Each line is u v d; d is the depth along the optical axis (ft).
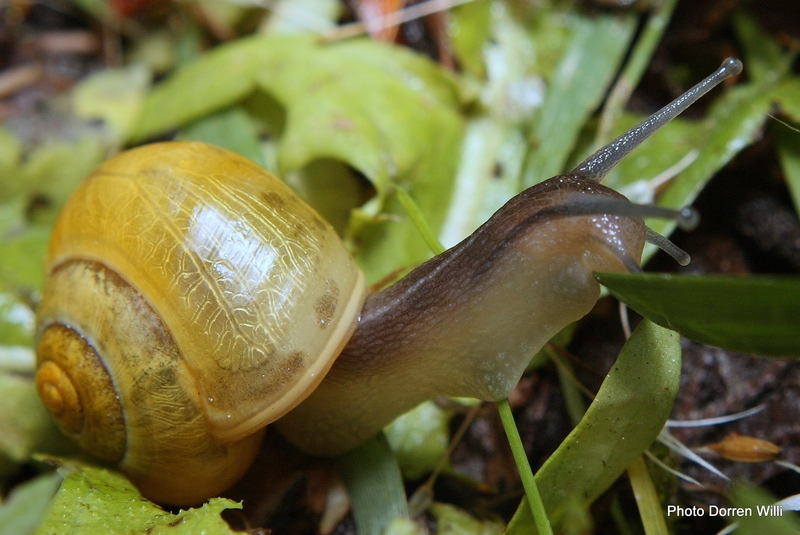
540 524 0.19
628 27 0.25
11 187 0.26
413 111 0.25
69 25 0.29
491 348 0.20
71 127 0.27
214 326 0.19
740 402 0.21
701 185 0.23
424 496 0.21
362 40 0.26
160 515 0.19
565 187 0.20
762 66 0.25
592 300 0.20
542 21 0.26
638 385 0.19
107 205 0.20
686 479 0.20
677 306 0.18
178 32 0.29
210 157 0.20
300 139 0.24
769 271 0.23
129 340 0.19
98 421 0.20
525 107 0.26
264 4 0.28
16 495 0.19
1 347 0.23
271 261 0.19
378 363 0.20
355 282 0.20
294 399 0.20
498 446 0.22
